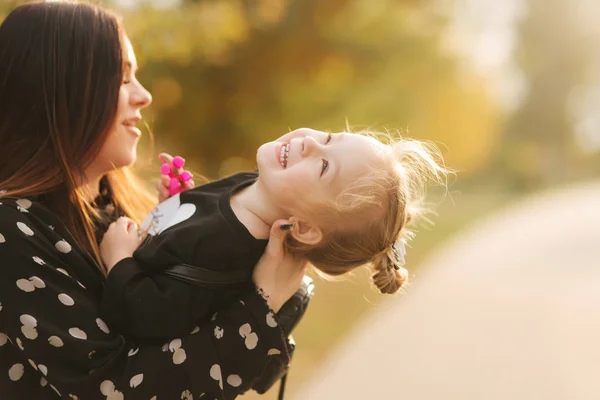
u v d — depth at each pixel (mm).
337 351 6293
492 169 41750
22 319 1638
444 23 13422
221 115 11375
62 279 1710
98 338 1696
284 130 11531
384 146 2047
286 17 11227
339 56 12039
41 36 1832
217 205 1955
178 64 9219
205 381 1722
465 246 14727
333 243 1987
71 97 1826
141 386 1672
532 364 5887
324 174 1925
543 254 13094
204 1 7523
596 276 10445
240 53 10781
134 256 1868
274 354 1821
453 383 5352
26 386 1745
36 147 1859
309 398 4930
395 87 12453
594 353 6234
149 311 1744
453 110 16062
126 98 1958
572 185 45562
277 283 1898
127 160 2010
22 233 1688
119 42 1898
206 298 1825
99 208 2168
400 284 2098
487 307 8258
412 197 2135
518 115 51688
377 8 12062
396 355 6117
